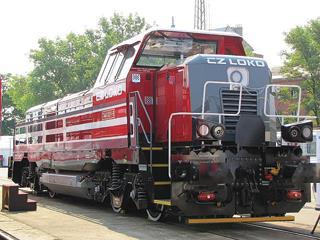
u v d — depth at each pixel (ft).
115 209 38.83
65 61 170.81
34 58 169.89
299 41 125.80
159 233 29.84
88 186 41.96
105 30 172.96
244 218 29.30
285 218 30.04
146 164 32.63
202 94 31.24
